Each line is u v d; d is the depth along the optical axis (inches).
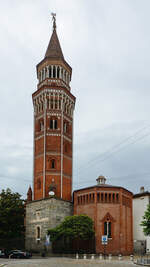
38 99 3713.1
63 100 3668.8
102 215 3080.7
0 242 3535.9
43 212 3206.2
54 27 4060.0
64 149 3555.6
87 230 2888.8
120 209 3134.8
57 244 3080.7
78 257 2778.1
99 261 2332.7
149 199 3791.8
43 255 2891.2
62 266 1803.6
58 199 3228.3
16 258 2711.6
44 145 3459.6
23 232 3513.8
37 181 3447.3
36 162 3528.5
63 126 3607.3
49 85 3636.8
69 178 3540.8
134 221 3833.7
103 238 2428.6
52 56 3821.4
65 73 3870.6
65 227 2938.0
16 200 3476.9
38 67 3932.1
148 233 2425.0
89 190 3206.2
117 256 2945.4
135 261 2362.2
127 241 3174.2
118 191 3186.5
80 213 3238.2
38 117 3668.8
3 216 3324.3
